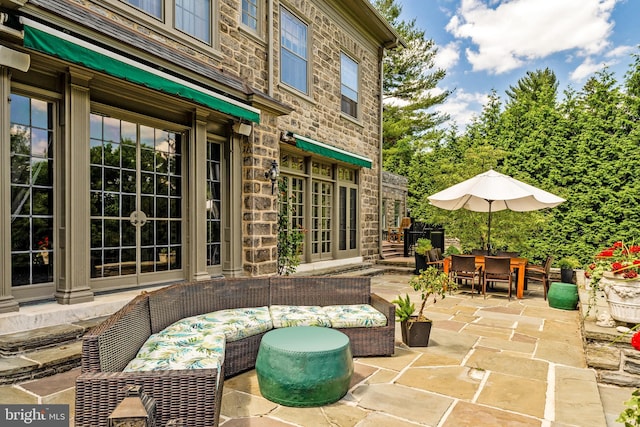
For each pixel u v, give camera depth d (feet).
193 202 19.75
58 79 14.64
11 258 13.44
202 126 20.24
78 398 6.75
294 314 14.20
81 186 14.89
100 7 16.06
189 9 20.15
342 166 35.73
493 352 15.17
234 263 22.29
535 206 27.89
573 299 22.65
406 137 76.28
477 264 27.61
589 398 11.13
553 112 35.09
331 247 34.32
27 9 12.07
